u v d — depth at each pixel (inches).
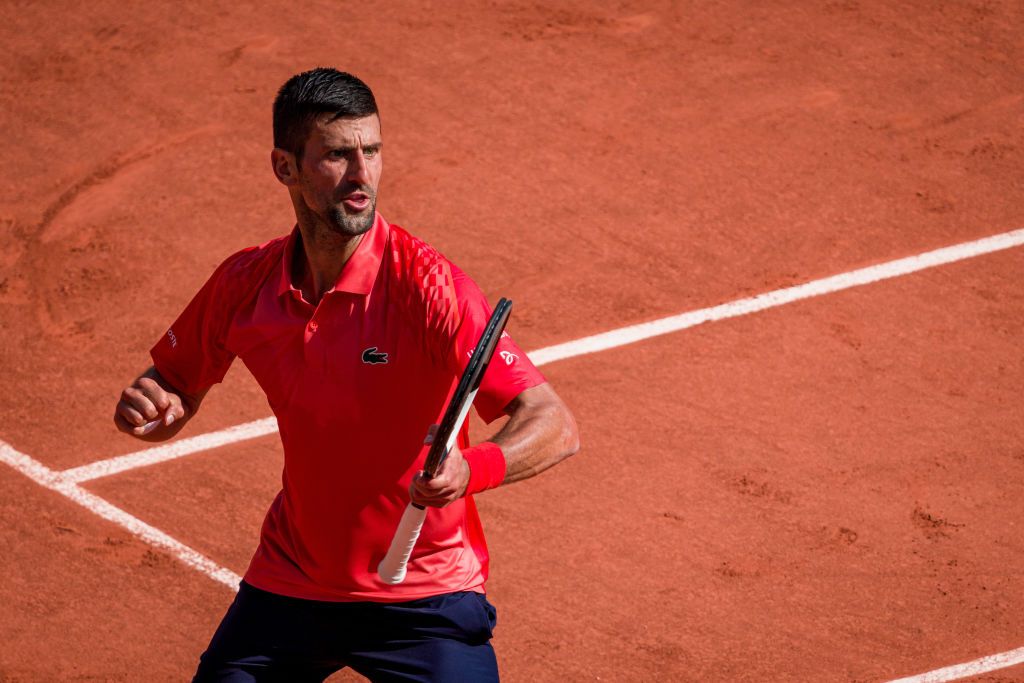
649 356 1093.1
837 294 1168.8
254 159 1381.6
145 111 1456.7
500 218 1275.8
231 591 857.5
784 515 919.7
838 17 1616.6
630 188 1318.9
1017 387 1058.7
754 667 786.2
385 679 560.1
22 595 852.6
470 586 557.9
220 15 1633.9
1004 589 850.8
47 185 1341.0
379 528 537.6
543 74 1507.1
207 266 1224.8
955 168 1347.2
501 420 1034.7
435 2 1664.6
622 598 844.6
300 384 525.3
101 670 791.1
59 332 1137.4
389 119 1428.4
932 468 967.6
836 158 1363.2
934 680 772.0
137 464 979.9
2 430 1018.7
